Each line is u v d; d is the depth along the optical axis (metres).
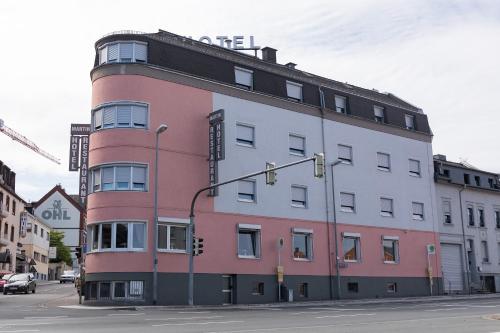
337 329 15.34
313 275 35.38
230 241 32.06
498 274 49.84
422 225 43.09
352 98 40.69
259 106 34.97
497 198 52.16
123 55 30.95
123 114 30.06
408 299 36.84
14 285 41.81
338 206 37.84
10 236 61.84
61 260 88.31
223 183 26.97
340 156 38.91
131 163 29.48
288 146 36.00
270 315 21.64
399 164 42.66
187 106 31.73
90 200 30.00
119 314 22.00
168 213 29.92
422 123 45.41
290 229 34.94
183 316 20.88
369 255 38.78
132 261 28.53
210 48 36.34
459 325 16.77
